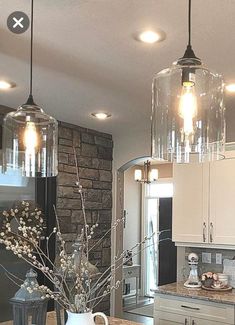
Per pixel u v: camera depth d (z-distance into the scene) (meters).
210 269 4.21
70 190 4.59
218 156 2.30
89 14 2.03
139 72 2.89
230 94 3.32
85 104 3.74
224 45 2.39
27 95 3.45
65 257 1.88
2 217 3.86
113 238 5.08
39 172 2.67
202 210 4.00
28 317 2.04
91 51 2.51
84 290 1.89
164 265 7.02
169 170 8.32
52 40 2.34
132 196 8.39
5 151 2.65
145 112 4.02
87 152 4.82
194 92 1.97
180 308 3.64
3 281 3.88
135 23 2.12
